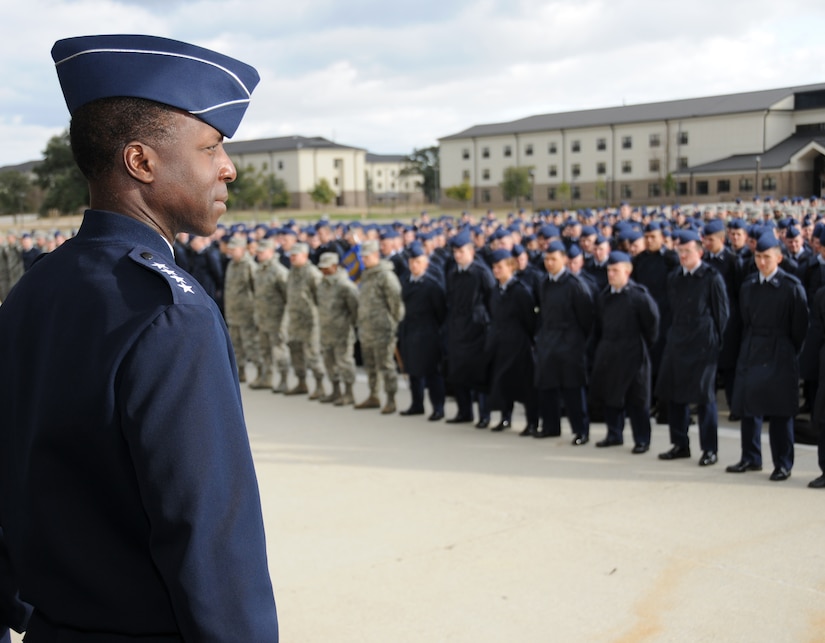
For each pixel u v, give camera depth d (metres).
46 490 1.47
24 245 19.59
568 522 5.62
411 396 10.26
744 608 4.32
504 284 8.18
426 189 93.94
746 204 28.95
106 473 1.46
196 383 1.41
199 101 1.56
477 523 5.66
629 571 4.81
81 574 1.49
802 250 9.88
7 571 1.77
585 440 7.83
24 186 59.44
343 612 4.39
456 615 4.33
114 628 1.50
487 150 69.56
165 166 1.57
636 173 60.25
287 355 10.84
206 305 1.51
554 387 7.80
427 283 8.91
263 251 10.77
